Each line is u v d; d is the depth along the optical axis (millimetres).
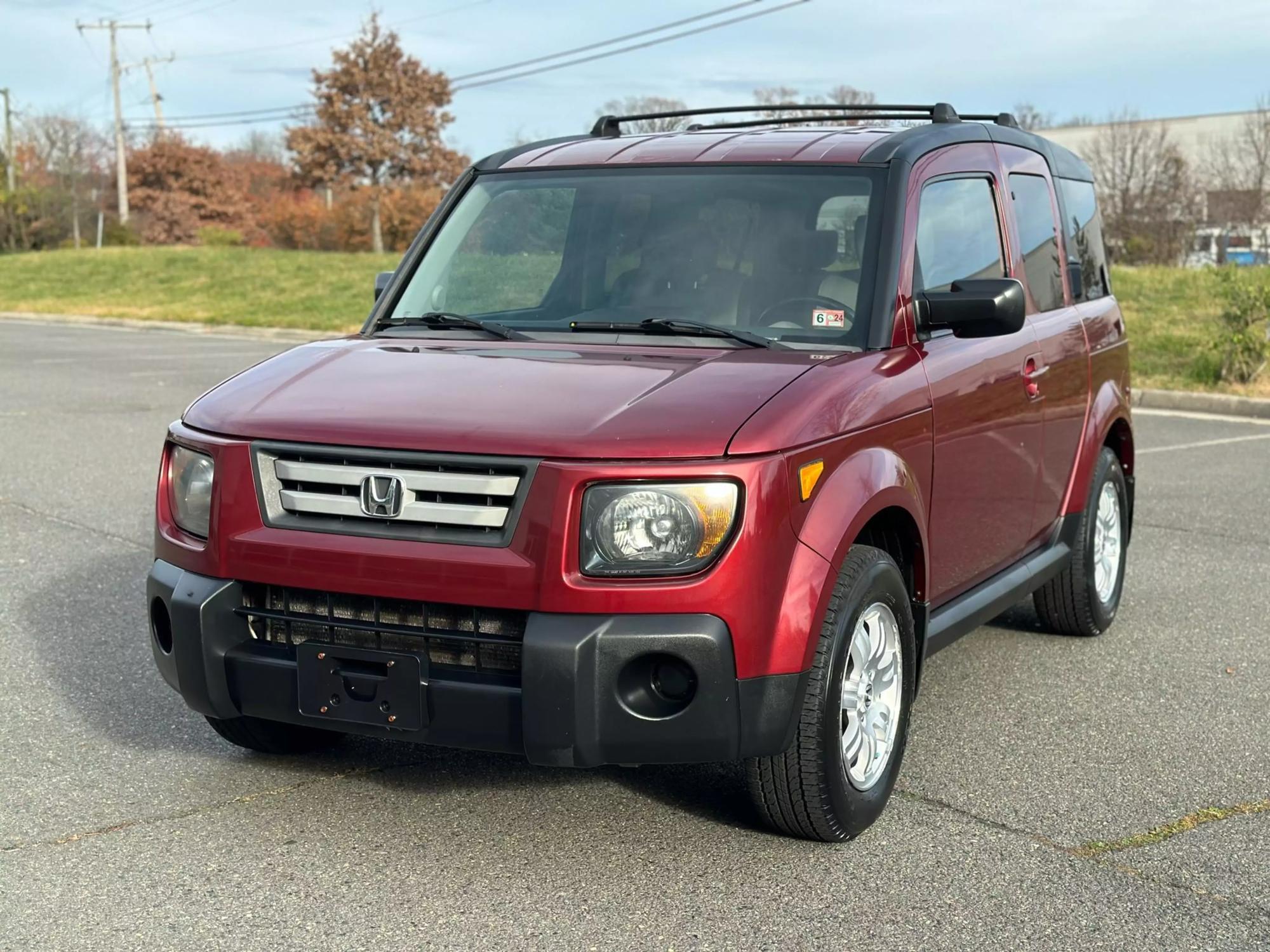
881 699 3824
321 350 4156
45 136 79000
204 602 3537
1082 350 5516
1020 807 3967
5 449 10375
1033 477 5078
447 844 3668
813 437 3414
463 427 3336
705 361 3738
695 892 3389
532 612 3211
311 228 66875
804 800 3518
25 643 5516
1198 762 4352
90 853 3596
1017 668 5395
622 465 3197
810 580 3354
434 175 61094
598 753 3215
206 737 4500
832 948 3111
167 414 12555
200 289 32750
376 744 4453
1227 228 42312
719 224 4293
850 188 4266
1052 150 5809
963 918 3260
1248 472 9898
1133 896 3385
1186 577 6848
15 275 37438
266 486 3512
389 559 3307
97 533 7473
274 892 3375
